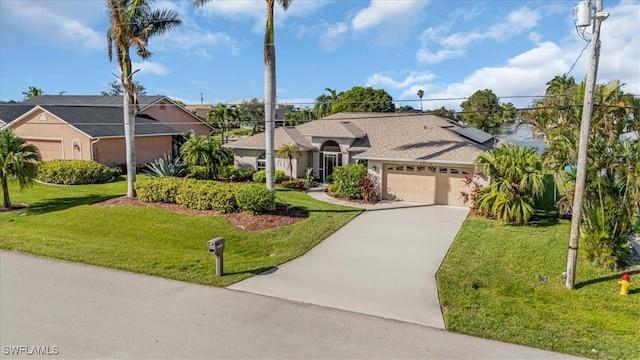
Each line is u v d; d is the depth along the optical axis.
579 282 10.83
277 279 10.72
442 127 26.12
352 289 10.09
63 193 22.41
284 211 17.97
